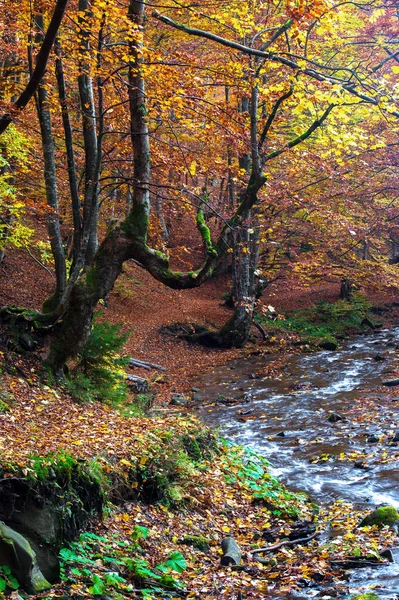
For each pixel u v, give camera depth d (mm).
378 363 22484
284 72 13148
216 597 6582
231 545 8086
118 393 13320
